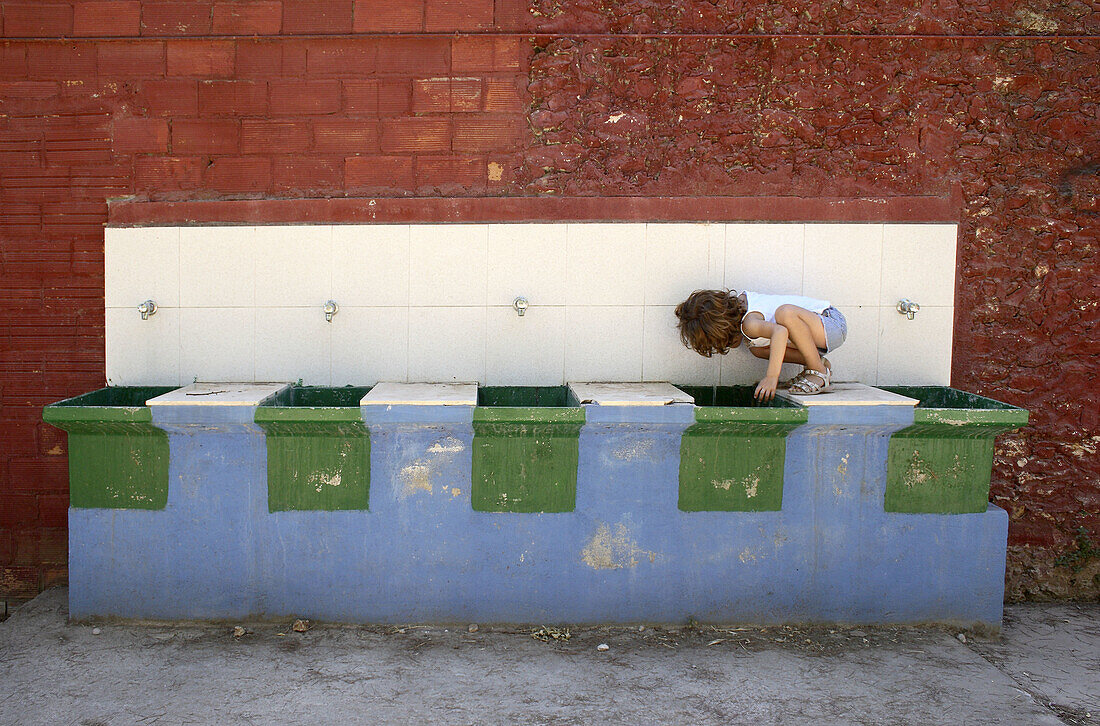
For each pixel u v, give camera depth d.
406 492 3.63
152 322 4.13
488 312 4.15
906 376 4.21
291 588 3.66
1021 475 4.24
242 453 3.60
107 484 3.62
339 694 3.09
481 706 3.02
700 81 4.16
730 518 3.67
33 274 4.16
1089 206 4.20
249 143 4.14
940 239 4.18
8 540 4.21
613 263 4.15
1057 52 4.19
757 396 3.67
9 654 3.41
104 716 2.93
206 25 4.11
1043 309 4.21
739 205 4.15
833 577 3.71
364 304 4.14
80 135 4.12
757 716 2.98
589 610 3.69
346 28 4.11
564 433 3.59
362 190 4.14
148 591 3.66
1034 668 3.45
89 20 4.09
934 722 2.96
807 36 4.13
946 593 3.74
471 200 4.11
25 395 4.20
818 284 4.18
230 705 3.01
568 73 4.14
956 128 4.20
